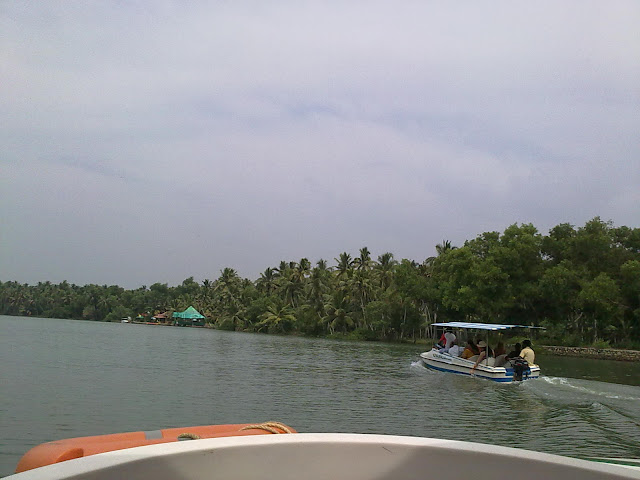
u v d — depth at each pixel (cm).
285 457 152
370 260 8725
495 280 5253
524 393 1694
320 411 1288
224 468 145
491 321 5391
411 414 1282
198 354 3391
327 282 9025
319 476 155
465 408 1389
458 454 154
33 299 19400
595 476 139
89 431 1014
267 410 1283
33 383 1634
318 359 3231
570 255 5325
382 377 2128
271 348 4478
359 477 157
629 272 4838
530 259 5322
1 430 995
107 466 121
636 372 2944
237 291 12112
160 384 1716
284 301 9875
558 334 5106
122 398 1394
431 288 6562
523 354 2159
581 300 4838
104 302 17500
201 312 14438
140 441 292
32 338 4559
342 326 8294
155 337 6216
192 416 1184
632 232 5309
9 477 110
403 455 158
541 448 968
